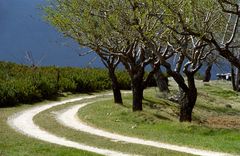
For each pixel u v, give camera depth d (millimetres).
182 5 26516
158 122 35281
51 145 23125
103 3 33719
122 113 38156
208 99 56594
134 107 40750
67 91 56469
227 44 26656
